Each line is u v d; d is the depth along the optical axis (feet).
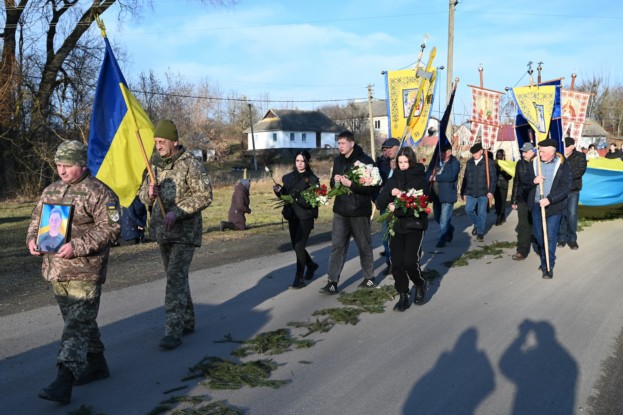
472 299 23.95
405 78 33.30
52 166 99.04
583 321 20.92
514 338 19.06
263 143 245.86
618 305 22.99
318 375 16.02
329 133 258.78
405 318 21.38
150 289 26.50
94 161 20.11
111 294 25.57
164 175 18.54
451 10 71.41
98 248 14.29
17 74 91.30
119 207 14.82
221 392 14.90
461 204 66.28
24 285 27.71
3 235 49.44
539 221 28.09
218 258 34.45
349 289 26.13
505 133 116.47
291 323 20.80
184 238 18.43
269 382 15.39
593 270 29.40
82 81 98.94
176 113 177.68
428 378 15.79
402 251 22.22
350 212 24.68
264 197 87.61
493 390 15.03
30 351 18.28
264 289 26.25
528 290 25.41
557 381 15.64
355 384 15.40
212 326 20.68
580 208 48.11
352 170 24.27
